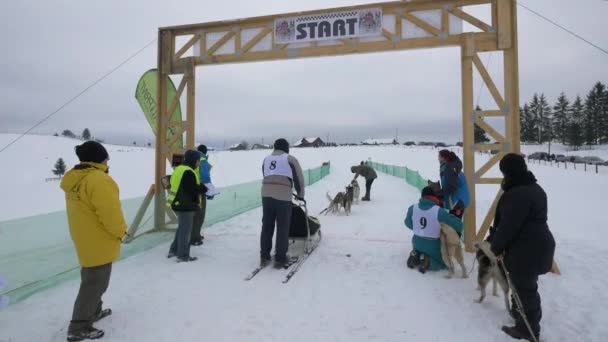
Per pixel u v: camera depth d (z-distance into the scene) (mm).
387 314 3105
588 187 15531
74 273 4031
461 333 2787
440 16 5176
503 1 4875
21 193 29469
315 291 3605
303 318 3023
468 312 3146
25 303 3297
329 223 7258
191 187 4469
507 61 4914
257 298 3426
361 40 5461
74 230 2641
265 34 5844
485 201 10984
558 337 2736
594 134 68500
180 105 6379
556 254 4949
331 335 2750
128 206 5609
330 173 27672
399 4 5281
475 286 3740
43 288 3656
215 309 3184
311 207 9852
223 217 7742
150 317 3027
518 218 2594
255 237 5887
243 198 9312
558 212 9172
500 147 4930
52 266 4008
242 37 5961
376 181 19234
